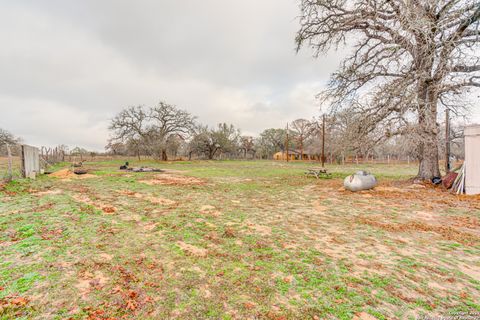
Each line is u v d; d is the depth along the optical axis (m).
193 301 2.36
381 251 3.74
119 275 2.80
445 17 7.51
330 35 10.82
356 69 10.57
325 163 37.91
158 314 2.14
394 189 9.54
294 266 3.19
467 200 7.41
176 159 46.44
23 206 5.79
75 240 3.83
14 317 2.02
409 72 8.97
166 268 3.04
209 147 49.84
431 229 4.83
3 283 2.51
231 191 9.59
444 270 3.12
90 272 2.84
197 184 11.45
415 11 7.52
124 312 2.15
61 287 2.49
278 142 63.62
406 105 8.50
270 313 2.20
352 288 2.66
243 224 5.10
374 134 10.47
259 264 3.23
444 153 11.64
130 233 4.30
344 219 5.59
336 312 2.24
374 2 9.12
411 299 2.48
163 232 4.44
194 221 5.22
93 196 7.50
